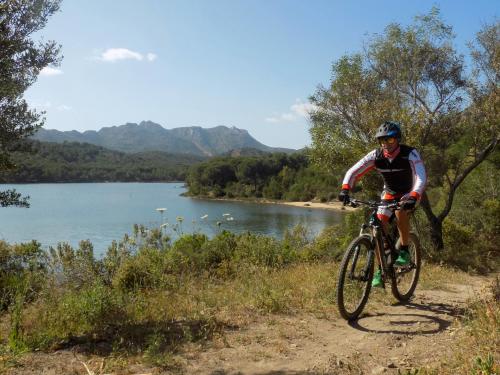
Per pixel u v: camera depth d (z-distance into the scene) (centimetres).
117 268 803
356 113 1444
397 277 566
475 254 1108
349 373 363
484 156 1266
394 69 1413
